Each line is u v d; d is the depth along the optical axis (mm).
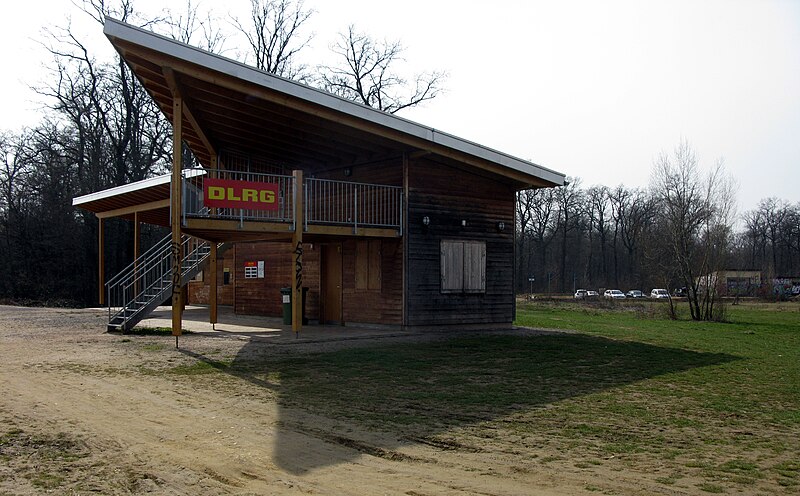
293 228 14727
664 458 6016
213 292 17031
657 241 42562
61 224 38000
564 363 12016
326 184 19125
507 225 18688
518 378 10367
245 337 14930
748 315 35188
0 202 39188
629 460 5949
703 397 9062
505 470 5656
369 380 9992
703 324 26406
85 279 38688
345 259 18359
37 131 37438
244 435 6816
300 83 13875
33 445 6457
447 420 7488
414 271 16688
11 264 39031
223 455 6125
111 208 24297
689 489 5125
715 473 5547
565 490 5129
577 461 5906
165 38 12328
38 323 18969
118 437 6727
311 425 7230
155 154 37406
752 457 6074
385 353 12734
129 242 39344
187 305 28859
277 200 14289
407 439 6676
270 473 5613
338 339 14734
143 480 5457
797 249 77500
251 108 14945
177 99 13234
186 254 21250
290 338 14758
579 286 71812
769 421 7637
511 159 17734
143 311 16188
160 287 17375
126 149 36875
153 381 9672
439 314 17125
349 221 17125
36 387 9180
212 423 7301
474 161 17250
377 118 15078
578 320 25969
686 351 14430
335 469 5719
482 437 6758
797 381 10562
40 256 38531
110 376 10023
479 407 8195
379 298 17266
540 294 65812
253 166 19734
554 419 7570
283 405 8219
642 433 6965
